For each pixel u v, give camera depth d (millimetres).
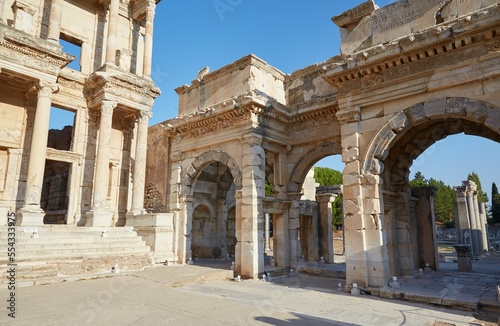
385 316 9430
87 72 24859
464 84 11570
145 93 24688
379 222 12711
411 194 20438
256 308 9922
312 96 19688
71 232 18922
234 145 19172
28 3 22531
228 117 19203
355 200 13281
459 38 11406
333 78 14438
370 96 13578
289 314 9328
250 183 17562
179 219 21719
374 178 12984
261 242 17531
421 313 9867
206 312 9273
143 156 23797
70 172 23062
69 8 24719
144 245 20344
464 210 30016
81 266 15586
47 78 20219
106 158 21844
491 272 19109
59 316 8562
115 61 23828
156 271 16938
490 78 11070
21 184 20891
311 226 25922
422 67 12422
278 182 19562
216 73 20766
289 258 19266
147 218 21453
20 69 19125
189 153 22031
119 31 27422
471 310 10266
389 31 13578
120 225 25016
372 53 13070
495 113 10797
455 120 15352
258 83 19078
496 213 68000
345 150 13906
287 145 19922
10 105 21156
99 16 26297
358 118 13836
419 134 16234
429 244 19562
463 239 29562
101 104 22562
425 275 16734
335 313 9672
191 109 22297
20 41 18953
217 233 27469
